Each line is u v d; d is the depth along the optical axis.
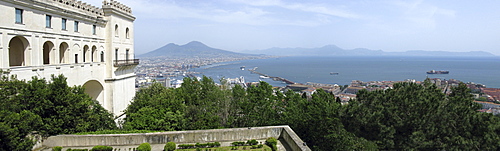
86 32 44.62
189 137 29.89
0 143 24.62
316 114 37.78
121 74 53.16
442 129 34.66
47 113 30.44
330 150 36.34
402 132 36.03
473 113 35.25
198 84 52.12
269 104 45.03
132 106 47.06
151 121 39.59
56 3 38.38
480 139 33.16
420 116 34.66
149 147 27.92
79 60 43.47
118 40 51.69
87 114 33.59
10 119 24.83
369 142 34.28
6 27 31.53
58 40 39.12
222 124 45.75
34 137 28.58
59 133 30.78
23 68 33.62
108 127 39.09
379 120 35.88
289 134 29.41
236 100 46.78
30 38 34.81
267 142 29.73
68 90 31.94
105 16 48.94
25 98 29.16
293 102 46.56
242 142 29.55
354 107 37.84
